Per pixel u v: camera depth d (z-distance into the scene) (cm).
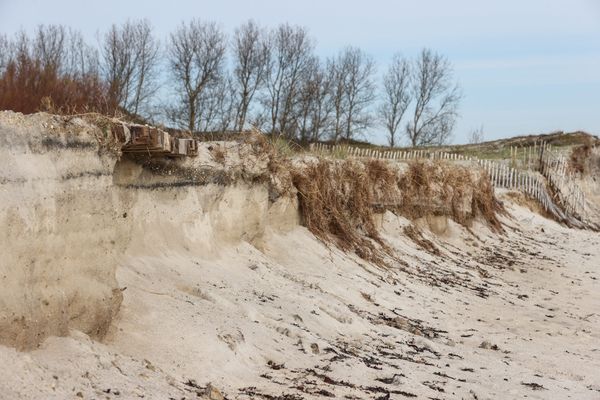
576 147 4628
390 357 892
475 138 5578
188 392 558
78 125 604
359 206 1675
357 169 1712
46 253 534
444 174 2142
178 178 981
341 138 4469
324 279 1240
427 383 791
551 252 2275
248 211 1218
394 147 4725
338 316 1005
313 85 3762
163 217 944
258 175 1230
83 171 598
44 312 518
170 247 941
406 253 1736
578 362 1074
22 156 529
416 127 5484
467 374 886
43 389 448
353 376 748
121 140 667
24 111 1074
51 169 556
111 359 550
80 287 574
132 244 855
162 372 584
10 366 449
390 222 1855
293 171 1452
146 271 823
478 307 1432
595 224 3653
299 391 647
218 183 1106
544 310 1489
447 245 2014
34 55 2158
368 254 1527
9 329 474
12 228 496
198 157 1047
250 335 754
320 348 817
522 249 2236
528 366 1014
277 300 965
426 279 1574
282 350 762
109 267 628
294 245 1365
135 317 671
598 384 955
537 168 3700
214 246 1065
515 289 1706
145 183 896
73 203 577
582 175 4434
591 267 2089
